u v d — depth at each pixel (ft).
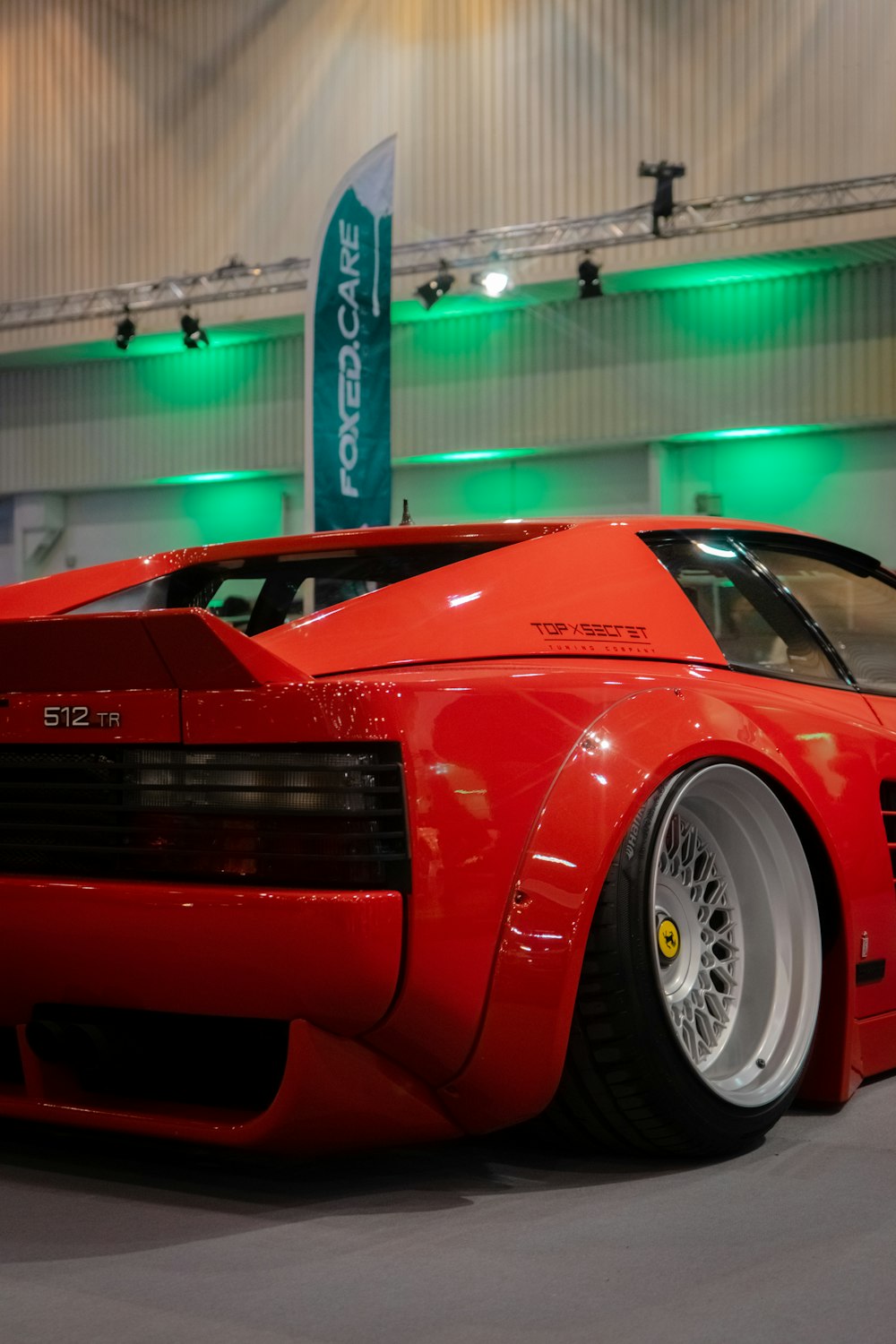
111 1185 5.10
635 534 6.35
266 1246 4.39
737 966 5.79
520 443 43.21
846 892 6.00
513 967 4.79
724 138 39.65
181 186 47.26
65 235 49.11
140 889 4.68
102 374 49.93
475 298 42.09
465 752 4.76
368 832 4.52
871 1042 6.26
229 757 4.66
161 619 4.59
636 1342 3.61
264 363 47.03
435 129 43.47
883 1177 5.11
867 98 37.93
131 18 48.19
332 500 24.58
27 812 5.00
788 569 7.03
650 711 5.34
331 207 24.49
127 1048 5.10
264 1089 5.27
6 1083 5.50
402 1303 3.90
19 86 49.98
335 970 4.47
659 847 5.15
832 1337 3.64
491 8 42.78
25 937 4.91
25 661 4.96
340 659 5.18
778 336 39.86
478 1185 5.10
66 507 51.72
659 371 41.32
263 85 46.01
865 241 36.65
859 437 39.75
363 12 44.45
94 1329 3.74
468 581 5.72
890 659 7.47
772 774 5.71
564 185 41.75
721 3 39.78
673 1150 5.28
